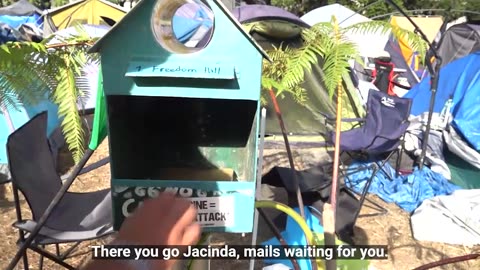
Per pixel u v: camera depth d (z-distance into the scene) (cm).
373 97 383
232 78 112
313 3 1962
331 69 125
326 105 491
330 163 385
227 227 127
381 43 810
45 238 198
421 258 299
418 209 342
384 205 371
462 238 318
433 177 407
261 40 414
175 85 114
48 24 956
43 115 243
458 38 902
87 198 247
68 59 133
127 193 123
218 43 112
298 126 489
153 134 156
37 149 231
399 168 412
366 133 376
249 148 145
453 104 494
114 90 114
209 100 152
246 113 152
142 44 112
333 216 136
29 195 205
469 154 446
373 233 326
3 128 387
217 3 110
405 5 1695
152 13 110
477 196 347
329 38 132
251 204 126
